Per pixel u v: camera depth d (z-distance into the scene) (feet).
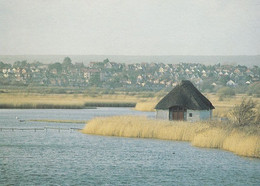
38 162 582.76
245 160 588.50
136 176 505.66
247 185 472.85
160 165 563.89
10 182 475.72
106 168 546.67
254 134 638.12
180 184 474.49
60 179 489.26
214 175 512.22
